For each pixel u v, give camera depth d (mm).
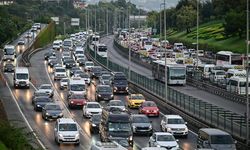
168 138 78062
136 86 157625
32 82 168625
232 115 95188
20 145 70312
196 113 106812
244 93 142750
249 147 75688
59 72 175000
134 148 80312
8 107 122750
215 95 146875
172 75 171000
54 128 93562
